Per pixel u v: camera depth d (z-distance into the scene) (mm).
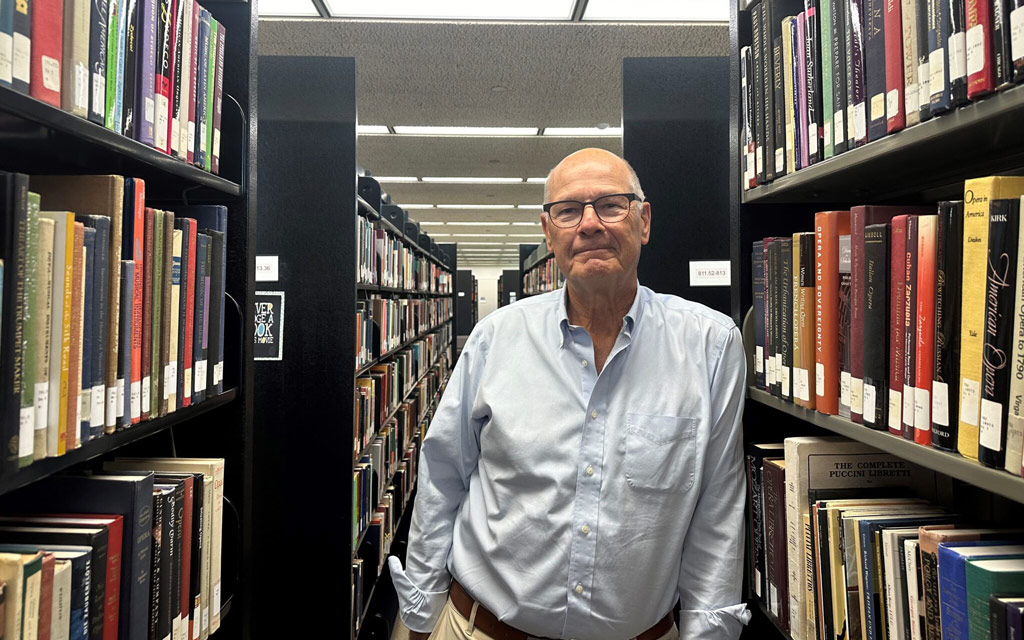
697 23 3395
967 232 630
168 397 953
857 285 836
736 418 1179
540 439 1144
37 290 667
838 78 895
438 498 1294
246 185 1262
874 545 800
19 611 616
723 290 2393
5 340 615
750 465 1222
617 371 1180
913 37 730
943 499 980
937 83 672
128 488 838
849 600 850
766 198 1221
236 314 1251
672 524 1116
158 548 904
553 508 1115
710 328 1209
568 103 4578
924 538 711
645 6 3236
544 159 6320
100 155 930
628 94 2428
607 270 1143
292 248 2268
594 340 1245
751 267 1285
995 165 924
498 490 1169
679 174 2406
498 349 1255
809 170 979
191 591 1011
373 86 4238
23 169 1007
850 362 866
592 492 1114
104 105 806
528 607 1108
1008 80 573
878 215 824
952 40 647
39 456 666
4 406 613
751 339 1269
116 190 813
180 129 1021
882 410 787
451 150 5965
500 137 5551
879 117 794
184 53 1031
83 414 748
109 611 797
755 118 1190
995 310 581
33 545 739
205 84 1115
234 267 1261
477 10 3258
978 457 606
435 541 1278
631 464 1114
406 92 4348
